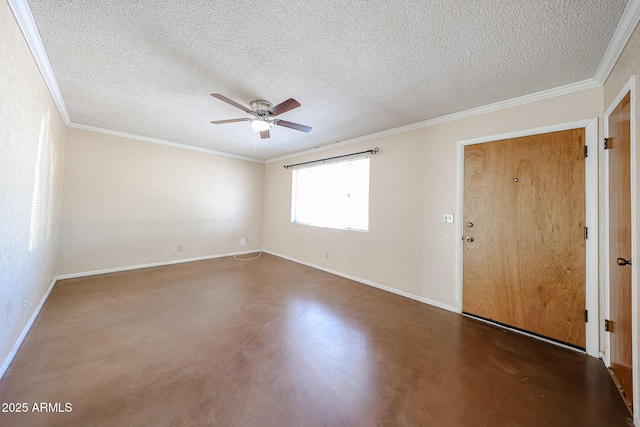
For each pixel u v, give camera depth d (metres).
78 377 1.64
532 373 1.79
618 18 1.42
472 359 1.95
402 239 3.36
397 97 2.52
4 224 1.61
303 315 2.67
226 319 2.54
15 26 1.54
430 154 3.10
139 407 1.41
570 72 1.98
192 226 4.93
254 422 1.34
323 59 1.92
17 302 1.90
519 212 2.43
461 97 2.47
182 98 2.67
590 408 1.49
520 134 2.42
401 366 1.85
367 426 1.33
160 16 1.52
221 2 1.40
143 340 2.11
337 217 4.38
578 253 2.13
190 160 4.86
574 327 2.14
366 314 2.74
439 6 1.39
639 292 1.40
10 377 1.61
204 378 1.66
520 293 2.42
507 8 1.39
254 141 4.37
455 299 2.84
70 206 3.65
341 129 3.55
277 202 5.69
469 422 1.37
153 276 3.89
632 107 1.47
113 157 3.99
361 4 1.39
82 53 1.91
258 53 1.87
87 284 3.43
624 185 1.65
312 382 1.66
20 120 1.77
